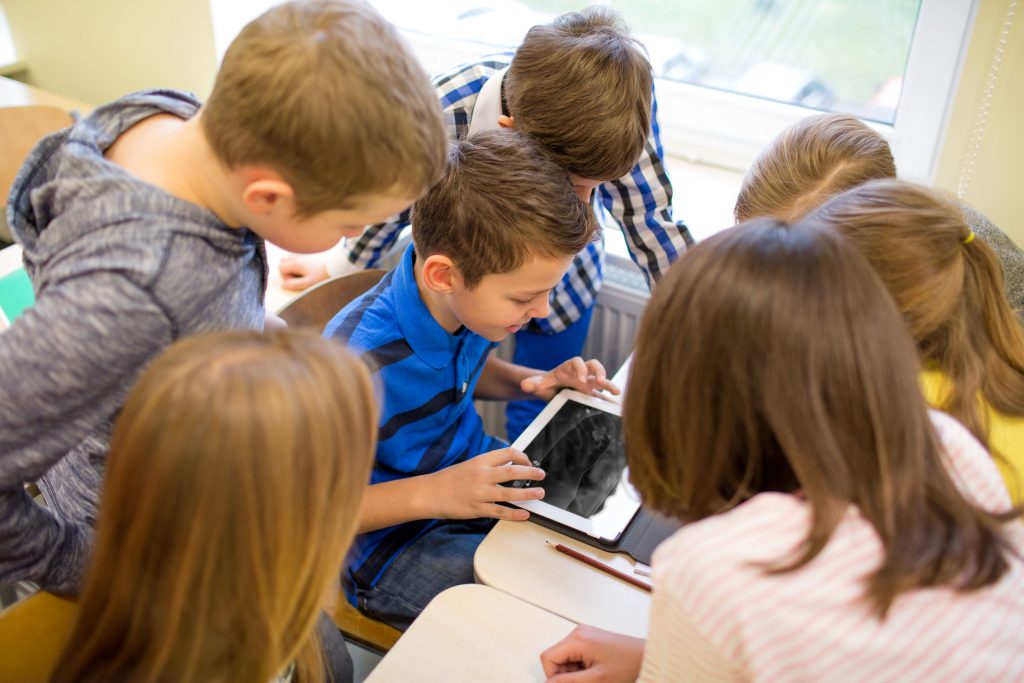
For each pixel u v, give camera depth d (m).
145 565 0.58
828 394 0.63
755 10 1.78
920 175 1.69
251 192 0.74
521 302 1.15
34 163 0.83
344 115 0.70
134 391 0.57
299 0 0.76
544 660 0.87
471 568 1.21
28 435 0.72
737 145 1.93
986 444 0.84
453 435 1.30
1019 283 1.21
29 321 0.71
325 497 0.59
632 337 1.84
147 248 0.73
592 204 1.44
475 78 1.39
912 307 0.85
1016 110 1.49
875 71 1.73
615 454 1.17
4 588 1.27
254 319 0.88
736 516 0.66
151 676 0.61
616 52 1.16
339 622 1.20
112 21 2.06
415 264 1.20
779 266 0.65
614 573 0.99
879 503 0.63
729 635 0.63
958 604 0.63
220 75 0.74
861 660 0.61
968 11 1.52
